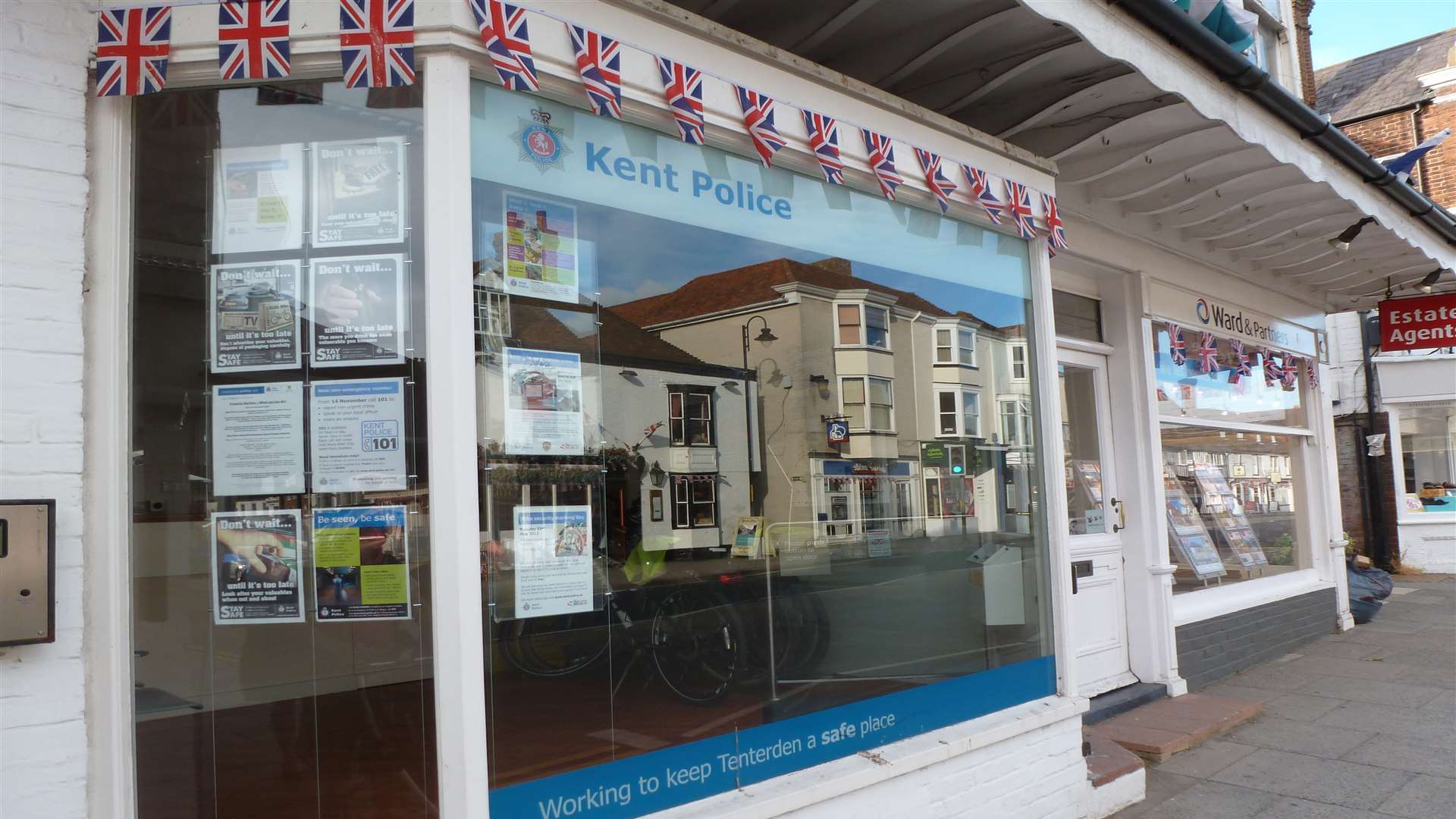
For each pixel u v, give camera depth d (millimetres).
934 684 3752
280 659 2422
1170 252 6590
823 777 3166
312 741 2400
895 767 3324
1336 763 4918
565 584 2682
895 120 3734
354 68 2412
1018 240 4473
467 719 2352
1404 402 13625
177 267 2469
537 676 2570
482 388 2535
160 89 2365
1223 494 7418
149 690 2373
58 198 2311
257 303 2477
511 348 2619
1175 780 4766
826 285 3615
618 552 2850
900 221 3934
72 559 2262
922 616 3797
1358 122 14727
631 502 2906
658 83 2920
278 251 2492
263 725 2406
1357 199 5555
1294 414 8750
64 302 2299
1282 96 4477
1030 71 4078
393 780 2383
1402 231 6223
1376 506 13812
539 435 2664
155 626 2393
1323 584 8633
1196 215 6090
